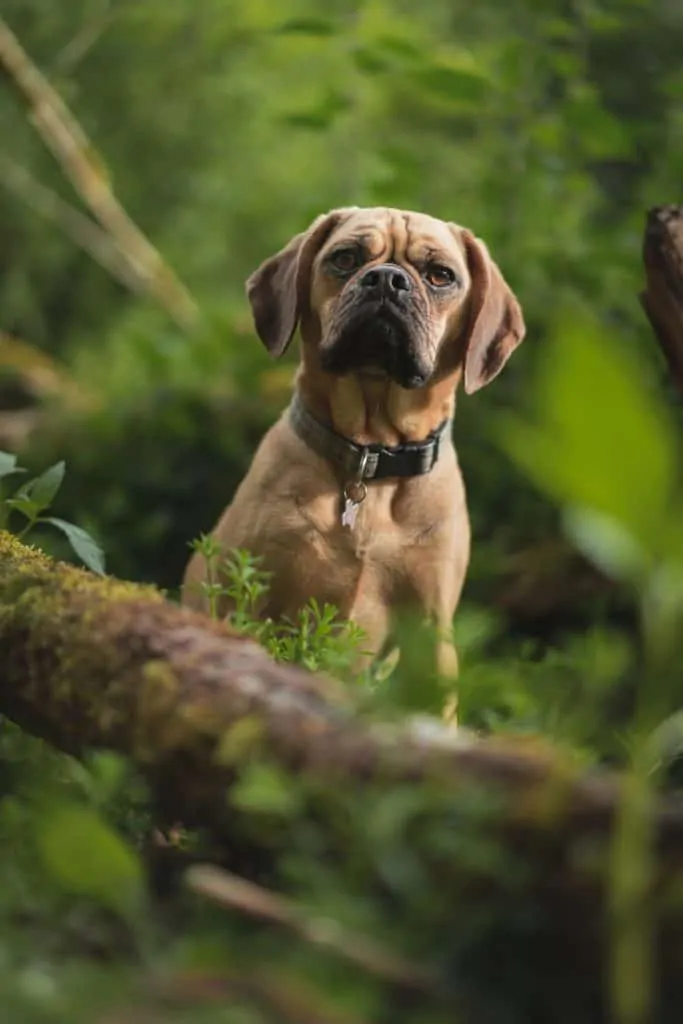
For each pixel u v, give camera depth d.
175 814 4.63
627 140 11.64
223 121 21.50
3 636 5.13
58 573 5.29
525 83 12.45
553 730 5.20
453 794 3.82
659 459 3.36
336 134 18.03
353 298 8.00
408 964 3.66
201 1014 3.41
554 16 12.28
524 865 3.70
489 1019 3.59
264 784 3.96
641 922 3.48
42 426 13.38
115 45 20.64
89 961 3.96
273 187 21.36
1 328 19.89
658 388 11.23
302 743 4.18
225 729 4.36
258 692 4.41
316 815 4.04
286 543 8.08
